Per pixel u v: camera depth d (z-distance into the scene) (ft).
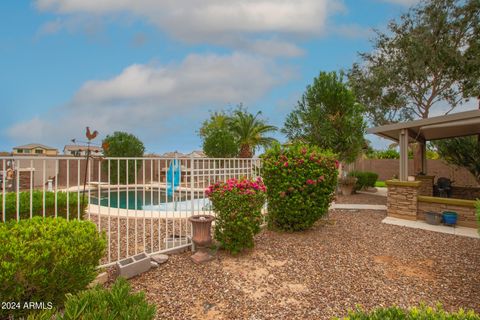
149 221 20.92
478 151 34.37
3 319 7.34
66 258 7.97
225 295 10.44
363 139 36.11
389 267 13.38
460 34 49.88
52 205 14.10
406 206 24.40
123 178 47.85
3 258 7.24
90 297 5.72
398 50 55.11
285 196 18.88
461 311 5.24
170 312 9.27
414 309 5.34
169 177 24.38
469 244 17.15
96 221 20.29
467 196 33.35
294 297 10.38
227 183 15.07
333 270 12.89
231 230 14.44
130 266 11.68
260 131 66.28
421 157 36.22
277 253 14.94
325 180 19.17
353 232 19.67
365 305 9.87
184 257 14.01
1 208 12.95
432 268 13.30
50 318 5.55
